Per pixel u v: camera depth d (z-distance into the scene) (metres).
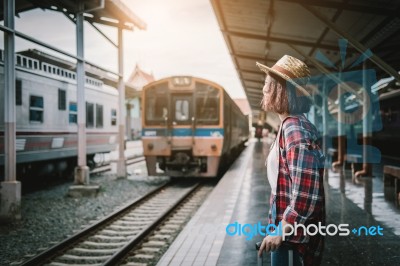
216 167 12.30
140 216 8.00
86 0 10.05
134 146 35.44
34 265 4.96
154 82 12.56
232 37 10.16
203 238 4.80
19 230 6.70
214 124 12.20
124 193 10.74
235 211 6.29
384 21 6.88
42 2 9.56
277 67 1.75
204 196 10.56
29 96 10.70
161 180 13.51
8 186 7.06
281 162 1.69
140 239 6.12
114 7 11.04
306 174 1.54
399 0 5.81
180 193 10.98
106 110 16.11
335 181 9.28
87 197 9.93
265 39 9.46
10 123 7.11
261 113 31.19
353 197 7.14
